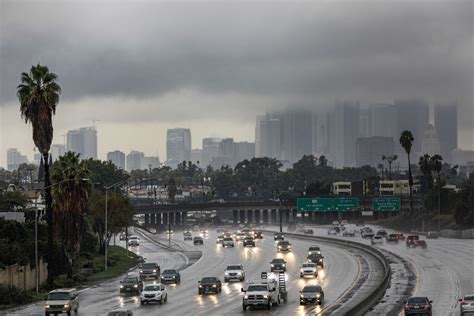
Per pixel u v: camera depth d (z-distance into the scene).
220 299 135.25
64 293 116.00
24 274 152.88
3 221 168.50
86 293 151.12
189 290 153.75
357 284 159.88
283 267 188.62
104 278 185.25
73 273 181.00
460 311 110.56
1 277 140.25
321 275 182.62
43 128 156.25
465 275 175.75
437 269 191.12
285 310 117.25
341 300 131.12
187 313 115.25
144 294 128.75
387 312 115.69
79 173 177.00
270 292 120.81
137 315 113.62
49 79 157.88
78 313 117.38
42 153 157.88
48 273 159.12
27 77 157.88
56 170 178.12
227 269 171.88
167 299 137.12
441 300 131.25
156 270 184.62
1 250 150.62
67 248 175.25
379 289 137.25
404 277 173.75
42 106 155.88
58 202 175.00
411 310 108.25
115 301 135.25
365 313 114.44
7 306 129.00
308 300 125.06
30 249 159.88
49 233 158.50
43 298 141.75
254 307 119.56
